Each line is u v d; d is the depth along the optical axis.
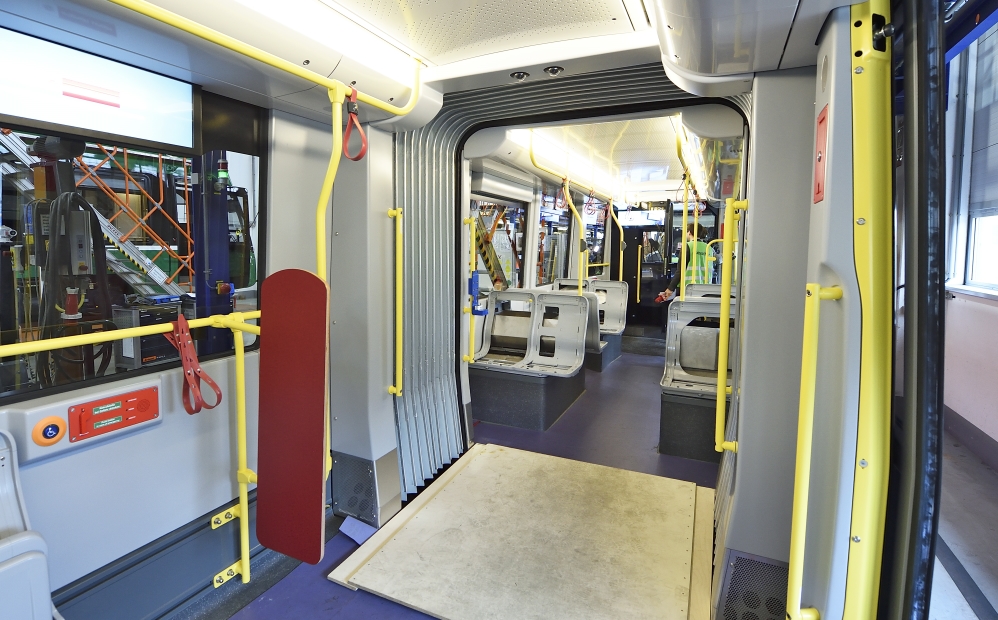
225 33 1.68
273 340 2.08
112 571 1.99
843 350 1.41
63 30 1.63
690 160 4.94
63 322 1.92
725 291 2.04
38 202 1.84
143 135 2.03
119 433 1.96
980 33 1.74
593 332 6.58
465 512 2.99
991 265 4.36
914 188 1.24
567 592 2.31
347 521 2.92
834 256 1.39
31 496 1.75
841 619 1.47
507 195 5.75
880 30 1.33
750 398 1.93
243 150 2.44
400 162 3.02
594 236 9.51
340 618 2.23
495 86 2.70
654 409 5.14
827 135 1.40
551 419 4.70
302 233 2.73
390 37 2.19
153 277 2.21
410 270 3.16
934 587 2.41
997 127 4.29
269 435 2.15
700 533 2.79
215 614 2.25
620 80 2.54
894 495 1.42
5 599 1.40
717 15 1.37
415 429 3.31
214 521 2.37
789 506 1.91
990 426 3.83
